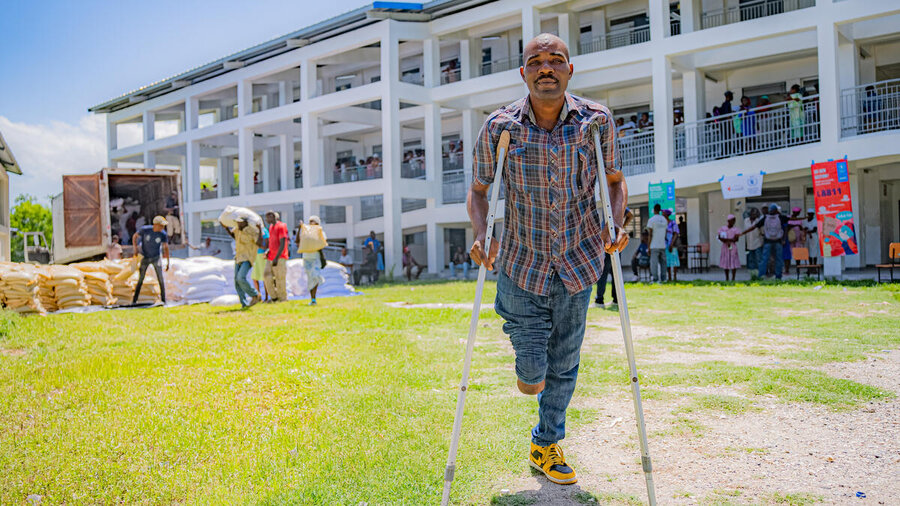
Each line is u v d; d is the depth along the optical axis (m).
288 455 3.45
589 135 2.87
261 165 40.47
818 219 14.67
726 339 6.80
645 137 19.81
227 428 3.94
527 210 2.92
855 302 9.64
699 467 3.28
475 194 3.04
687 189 19.06
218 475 3.23
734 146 17.89
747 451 3.47
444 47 28.45
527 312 2.96
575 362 3.14
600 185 2.80
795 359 5.58
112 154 37.19
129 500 2.98
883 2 14.95
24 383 5.28
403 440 3.71
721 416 4.08
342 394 4.70
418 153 28.77
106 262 13.74
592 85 21.47
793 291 11.73
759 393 4.57
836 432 3.70
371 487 3.04
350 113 28.00
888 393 4.36
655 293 12.38
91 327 9.09
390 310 10.56
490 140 2.91
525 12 22.03
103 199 19.44
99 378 5.39
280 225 13.01
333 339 7.33
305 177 27.14
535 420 4.07
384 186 24.05
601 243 3.03
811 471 3.16
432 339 7.34
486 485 3.09
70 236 19.83
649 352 6.21
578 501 2.90
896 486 2.94
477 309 2.78
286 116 27.72
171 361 6.07
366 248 21.89
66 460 3.45
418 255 29.28
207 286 13.75
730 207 21.23
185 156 37.19
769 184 20.34
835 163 14.45
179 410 4.32
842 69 17.47
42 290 12.10
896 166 18.91
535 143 2.84
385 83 23.95
